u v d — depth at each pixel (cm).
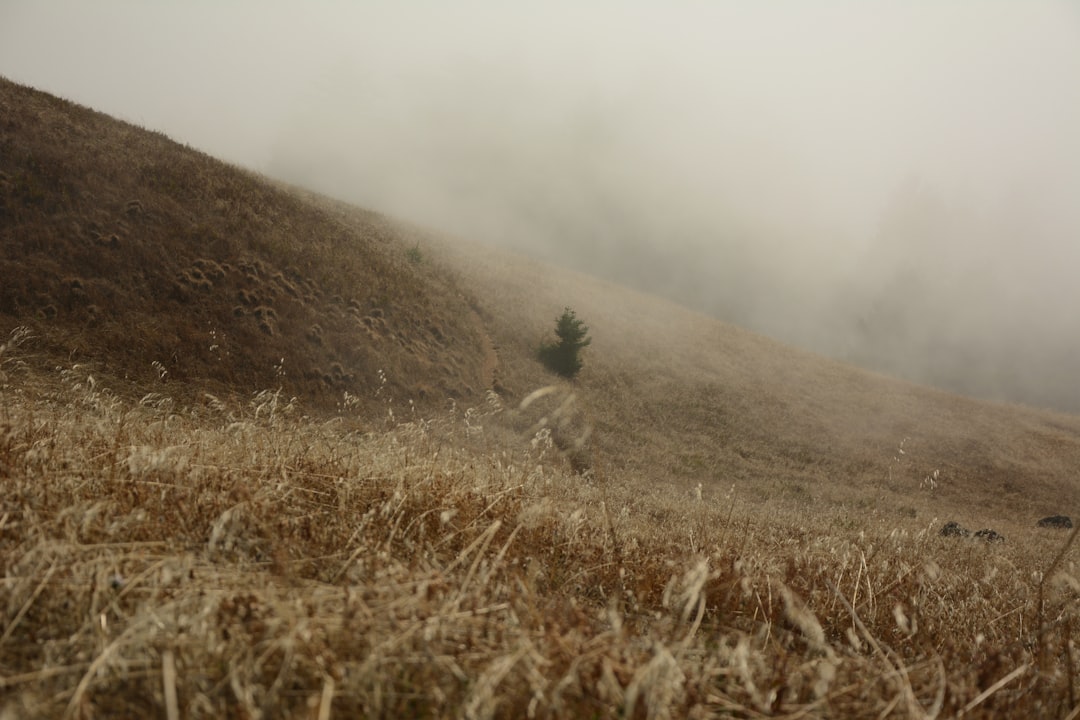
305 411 2112
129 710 203
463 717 203
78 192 2438
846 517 1675
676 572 406
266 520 354
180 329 2180
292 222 3334
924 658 343
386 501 416
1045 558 1051
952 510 2995
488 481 544
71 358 1817
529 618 274
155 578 256
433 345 3253
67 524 295
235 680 193
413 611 253
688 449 3378
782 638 356
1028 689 299
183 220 2659
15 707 187
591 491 763
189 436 589
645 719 216
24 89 3030
